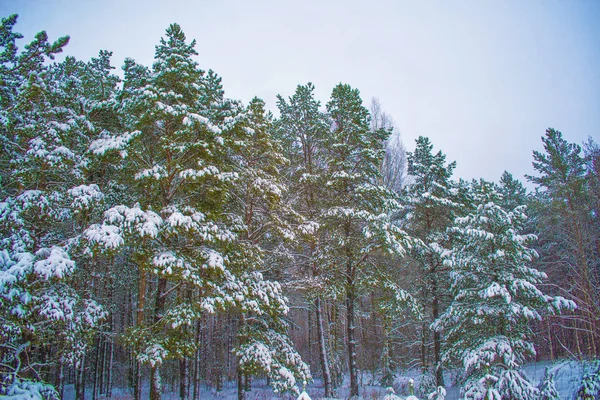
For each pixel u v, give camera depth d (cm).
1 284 837
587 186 2039
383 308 1784
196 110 1388
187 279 1120
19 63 1266
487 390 1162
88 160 1187
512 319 1339
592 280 2030
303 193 2053
